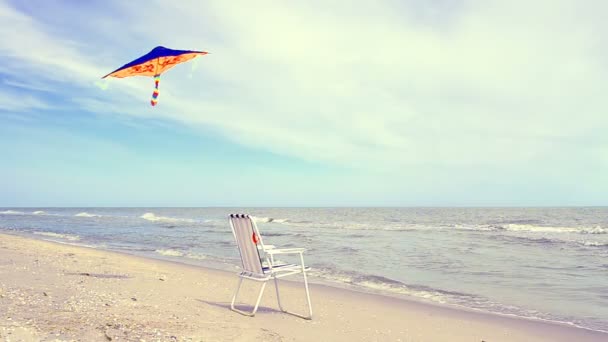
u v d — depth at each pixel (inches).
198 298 262.1
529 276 409.1
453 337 210.5
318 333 194.5
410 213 2711.6
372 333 206.1
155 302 227.3
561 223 1358.3
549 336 218.2
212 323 188.7
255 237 216.8
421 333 214.2
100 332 153.4
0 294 212.2
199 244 722.2
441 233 981.8
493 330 227.5
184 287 302.7
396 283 372.8
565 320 251.6
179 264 467.5
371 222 1566.2
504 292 336.5
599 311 275.1
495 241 766.5
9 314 169.2
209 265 477.1
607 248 655.1
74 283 275.0
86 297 223.0
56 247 588.7
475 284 370.0
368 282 377.7
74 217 2188.7
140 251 618.2
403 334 209.2
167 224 1435.8
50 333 144.9
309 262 502.0
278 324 205.5
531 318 256.2
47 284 261.6
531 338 214.4
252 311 235.1
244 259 229.9
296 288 342.0
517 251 613.9
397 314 259.0
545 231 1061.8
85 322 166.2
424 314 261.9
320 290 336.5
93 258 469.4
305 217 2127.2
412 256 555.5
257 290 317.4
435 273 426.3
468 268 457.7
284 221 1692.9
